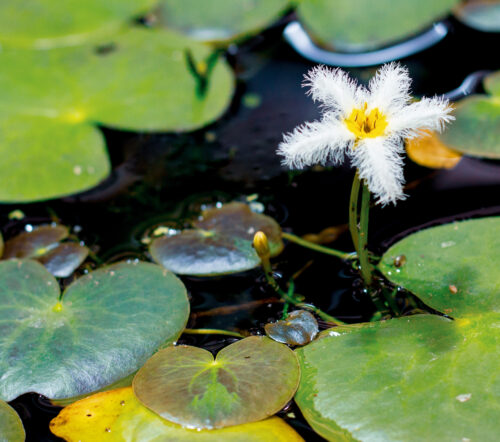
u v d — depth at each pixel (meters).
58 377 0.39
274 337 0.39
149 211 0.43
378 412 0.38
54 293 0.40
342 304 0.40
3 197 0.43
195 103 0.45
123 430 0.38
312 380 0.38
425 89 0.45
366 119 0.39
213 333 0.40
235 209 0.42
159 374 0.39
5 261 0.41
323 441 0.38
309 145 0.38
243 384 0.38
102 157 0.44
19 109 0.45
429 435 0.38
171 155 0.44
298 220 0.42
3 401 0.39
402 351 0.39
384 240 0.41
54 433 0.38
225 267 0.41
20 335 0.39
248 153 0.44
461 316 0.39
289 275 0.41
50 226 0.42
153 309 0.40
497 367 0.38
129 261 0.41
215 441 0.38
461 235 0.40
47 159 0.43
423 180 0.43
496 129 0.43
